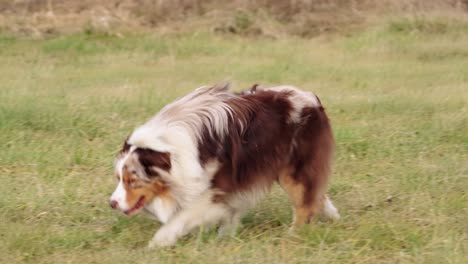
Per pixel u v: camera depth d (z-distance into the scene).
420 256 7.05
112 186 9.14
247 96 7.62
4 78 15.55
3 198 8.57
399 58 18.08
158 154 7.07
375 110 12.74
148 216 7.61
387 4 22.59
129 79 15.66
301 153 7.71
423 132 11.33
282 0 22.38
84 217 8.28
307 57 18.17
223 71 16.50
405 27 20.92
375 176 9.60
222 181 7.36
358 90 14.63
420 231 7.73
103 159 10.10
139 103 12.84
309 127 7.71
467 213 8.31
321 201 8.12
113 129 11.42
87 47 18.95
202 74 16.23
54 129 11.37
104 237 7.73
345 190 9.19
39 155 10.13
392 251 7.33
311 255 7.18
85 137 11.13
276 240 7.55
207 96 7.50
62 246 7.43
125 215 7.79
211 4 22.25
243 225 8.00
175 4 22.02
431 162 10.11
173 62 17.73
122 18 21.23
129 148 7.18
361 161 10.22
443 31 20.84
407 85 15.13
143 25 21.17
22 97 13.04
